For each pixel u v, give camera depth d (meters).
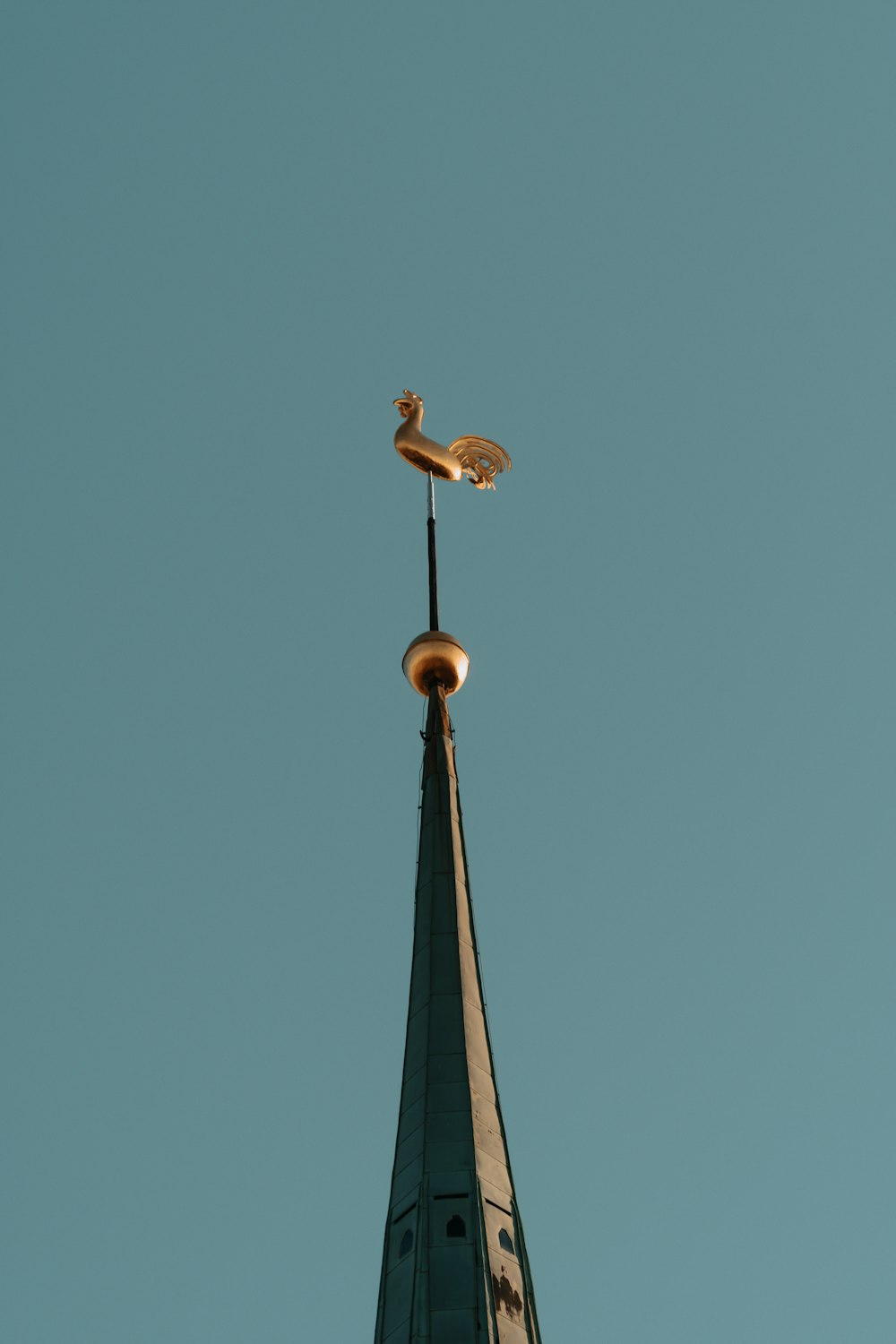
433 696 63.88
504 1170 50.44
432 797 60.88
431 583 68.62
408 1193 49.62
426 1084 52.03
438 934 56.47
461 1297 46.56
